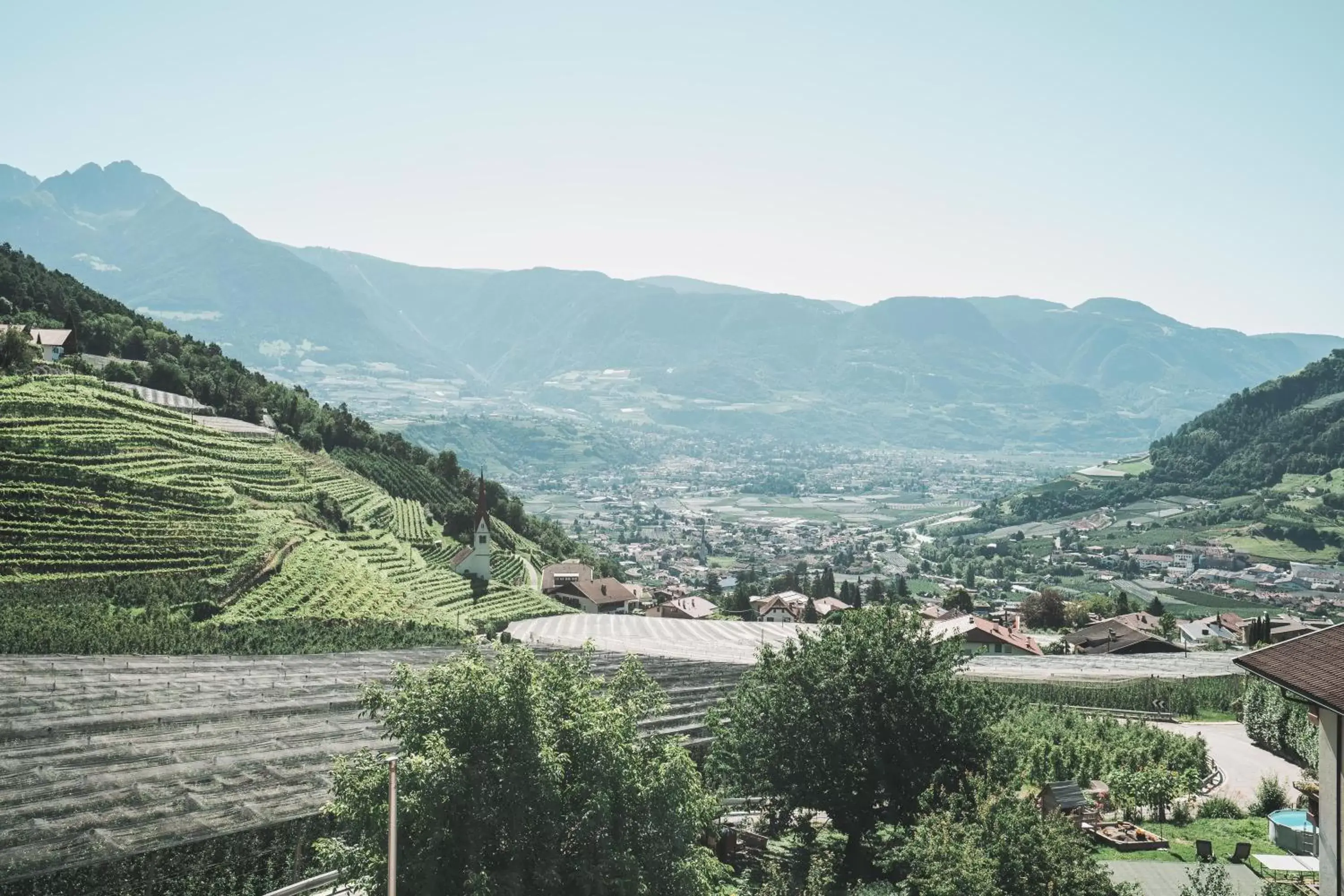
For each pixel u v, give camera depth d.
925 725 46.47
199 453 131.38
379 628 94.69
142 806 42.44
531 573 192.00
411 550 157.25
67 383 132.25
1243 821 50.72
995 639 140.12
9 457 101.75
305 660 77.81
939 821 37.28
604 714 32.88
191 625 83.06
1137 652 146.00
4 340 138.88
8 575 84.38
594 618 161.50
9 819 39.78
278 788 45.69
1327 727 27.50
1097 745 61.09
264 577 100.06
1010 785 43.28
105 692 60.47
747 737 48.06
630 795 32.44
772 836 49.72
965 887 32.97
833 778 46.44
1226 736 80.69
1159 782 52.00
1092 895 33.25
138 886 37.81
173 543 98.62
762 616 197.88
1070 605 194.25
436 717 31.05
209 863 39.78
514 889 29.14
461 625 113.06
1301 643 29.25
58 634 72.56
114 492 103.50
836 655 48.47
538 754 30.12
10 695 57.84
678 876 32.34
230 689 64.38
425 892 28.30
